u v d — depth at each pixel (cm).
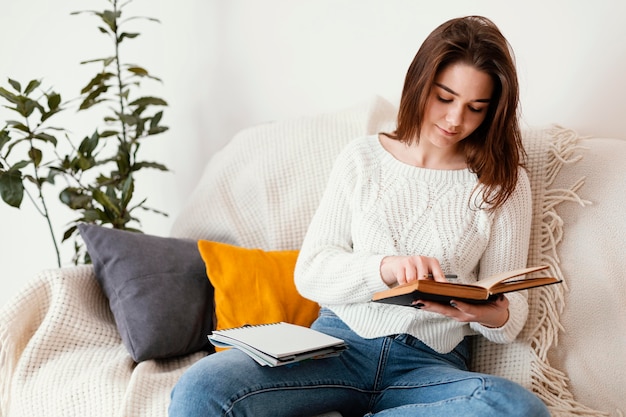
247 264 175
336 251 147
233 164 205
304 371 132
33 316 170
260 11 231
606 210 156
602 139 170
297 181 194
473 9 201
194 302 174
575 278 155
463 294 116
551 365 154
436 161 152
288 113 234
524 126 198
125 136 237
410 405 121
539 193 164
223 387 121
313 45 226
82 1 254
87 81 258
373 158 155
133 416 143
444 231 145
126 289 170
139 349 164
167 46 248
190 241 186
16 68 267
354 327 144
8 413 163
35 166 213
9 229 276
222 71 241
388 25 213
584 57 189
